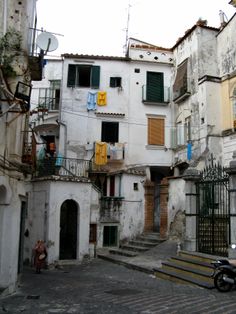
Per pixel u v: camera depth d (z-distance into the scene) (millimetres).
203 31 25297
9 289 11461
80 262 19516
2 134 11117
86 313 9156
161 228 21641
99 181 26078
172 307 9562
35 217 19953
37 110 26141
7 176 11422
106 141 26969
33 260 19266
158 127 27875
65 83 27219
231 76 22859
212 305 9656
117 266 18344
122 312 9172
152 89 28203
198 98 24422
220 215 15352
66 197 19562
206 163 22766
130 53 28234
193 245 15492
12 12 12812
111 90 27641
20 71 12461
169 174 28297
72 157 26328
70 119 26844
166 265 15133
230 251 13016
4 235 11602
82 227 19875
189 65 26094
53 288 12734
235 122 22281
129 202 23484
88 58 27625
